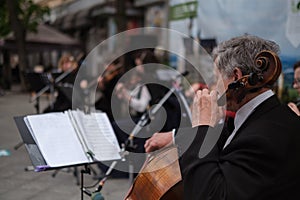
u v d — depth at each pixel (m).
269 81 1.14
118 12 8.39
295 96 3.09
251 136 1.08
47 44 13.16
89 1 16.22
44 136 1.70
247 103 1.18
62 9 19.17
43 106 8.89
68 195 3.39
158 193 1.39
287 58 3.30
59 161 1.63
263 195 1.02
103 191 3.39
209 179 1.09
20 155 4.64
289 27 3.33
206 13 4.42
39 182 3.71
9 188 3.54
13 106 9.11
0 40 13.20
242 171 1.05
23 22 12.55
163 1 11.10
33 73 5.37
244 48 1.17
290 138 1.08
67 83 4.12
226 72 1.19
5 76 14.07
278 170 1.03
